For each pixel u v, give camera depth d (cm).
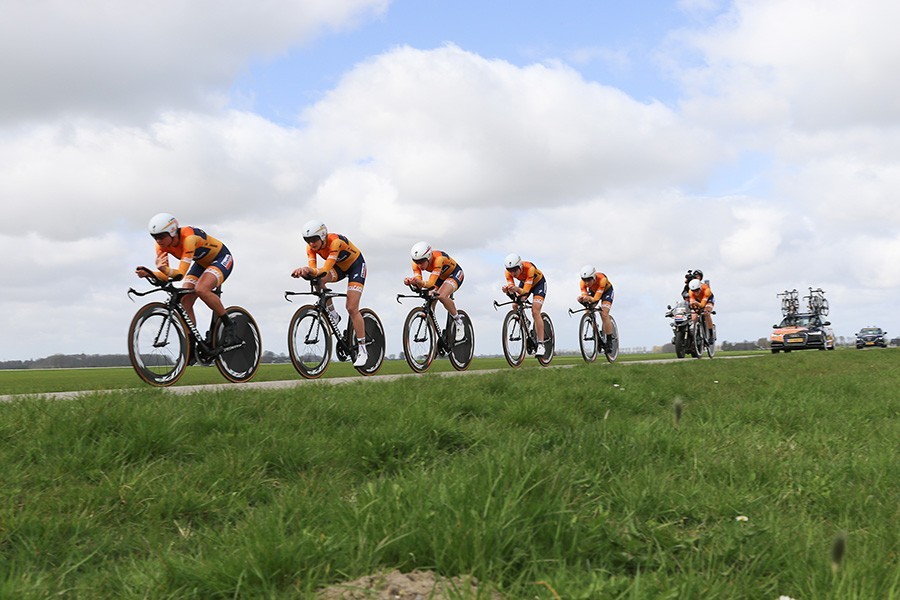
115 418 443
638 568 233
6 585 225
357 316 1059
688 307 1958
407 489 284
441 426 473
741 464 393
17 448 405
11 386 945
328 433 484
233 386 785
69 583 255
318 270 995
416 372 1162
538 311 1405
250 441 439
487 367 1606
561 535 248
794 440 497
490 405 616
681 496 313
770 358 1700
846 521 296
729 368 1238
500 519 241
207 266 875
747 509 304
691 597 209
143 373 795
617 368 1070
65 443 410
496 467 295
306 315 998
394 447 433
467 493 266
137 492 339
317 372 1015
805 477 374
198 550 270
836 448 462
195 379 1183
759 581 231
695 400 751
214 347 876
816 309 3141
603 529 257
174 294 829
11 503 321
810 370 1288
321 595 211
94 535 299
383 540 239
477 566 218
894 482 368
